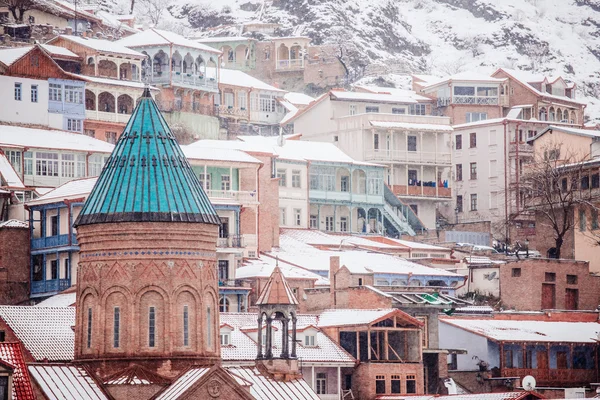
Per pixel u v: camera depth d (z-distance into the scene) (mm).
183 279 118312
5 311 140125
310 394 126688
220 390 114562
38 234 182625
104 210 118312
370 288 176125
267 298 129125
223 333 156125
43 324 139750
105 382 116000
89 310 118438
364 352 167375
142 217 117688
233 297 185250
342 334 168375
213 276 120562
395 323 168500
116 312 117500
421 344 170375
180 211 118688
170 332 117312
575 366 188500
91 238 118625
